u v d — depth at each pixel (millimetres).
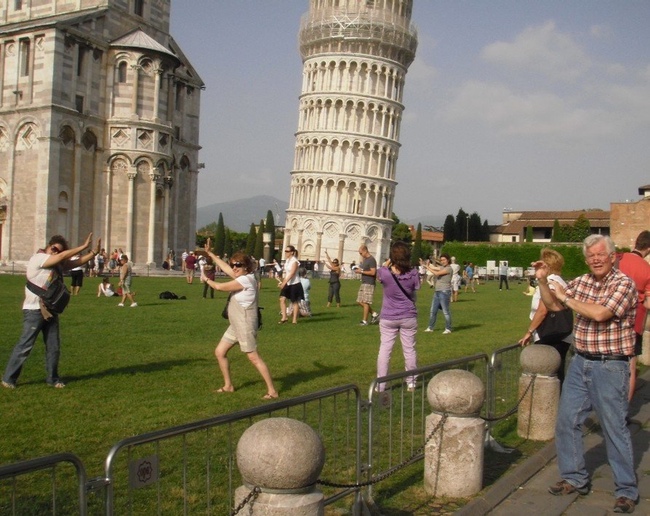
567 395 9188
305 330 24406
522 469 9797
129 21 67062
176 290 44062
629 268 12039
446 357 19266
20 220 61719
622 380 8727
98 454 9734
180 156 73000
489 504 8617
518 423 11969
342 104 107250
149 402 12805
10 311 27578
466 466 8836
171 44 72312
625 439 8711
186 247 74812
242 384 14727
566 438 9203
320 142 108125
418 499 8789
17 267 61250
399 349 20422
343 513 8156
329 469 9305
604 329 8812
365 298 26375
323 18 107875
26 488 8289
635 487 8703
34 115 60500
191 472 9062
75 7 65875
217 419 6520
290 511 5758
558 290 9023
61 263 13906
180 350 19016
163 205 66812
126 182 64812
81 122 62250
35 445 10055
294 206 111812
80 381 14555
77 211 62156
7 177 62406
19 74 61875
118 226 64625
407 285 13836
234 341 13742
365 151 108375
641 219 90812
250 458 5805
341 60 107250
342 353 19250
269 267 77500
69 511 7641
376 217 108000
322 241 107375
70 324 24172
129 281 31859
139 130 64625
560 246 100250
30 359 16922
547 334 12703
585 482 9188
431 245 157000
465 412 8906
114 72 64688
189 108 74562
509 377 12945
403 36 109000
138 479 5906
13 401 12680
